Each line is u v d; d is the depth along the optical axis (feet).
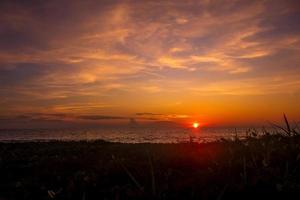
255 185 17.28
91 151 47.65
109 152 43.75
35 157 42.63
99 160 34.12
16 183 27.55
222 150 27.50
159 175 22.50
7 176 31.07
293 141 23.20
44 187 24.77
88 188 22.25
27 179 28.66
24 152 51.57
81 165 32.83
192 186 18.34
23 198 23.22
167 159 28.30
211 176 19.85
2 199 23.48
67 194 21.47
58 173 29.50
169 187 18.99
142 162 28.37
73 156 39.83
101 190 21.53
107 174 25.16
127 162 28.86
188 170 23.99
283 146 22.88
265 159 20.38
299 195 15.84
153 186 17.80
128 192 18.94
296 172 18.63
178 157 28.37
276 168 19.10
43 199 22.07
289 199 15.64
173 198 17.24
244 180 17.56
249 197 16.29
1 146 70.59
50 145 71.20
